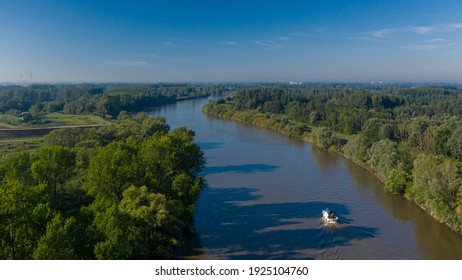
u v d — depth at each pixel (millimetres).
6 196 44344
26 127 169625
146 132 135625
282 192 89812
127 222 51062
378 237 65812
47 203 47125
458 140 112438
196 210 78062
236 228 69188
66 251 41719
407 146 117938
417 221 72938
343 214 76250
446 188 70750
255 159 122938
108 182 64625
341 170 110188
